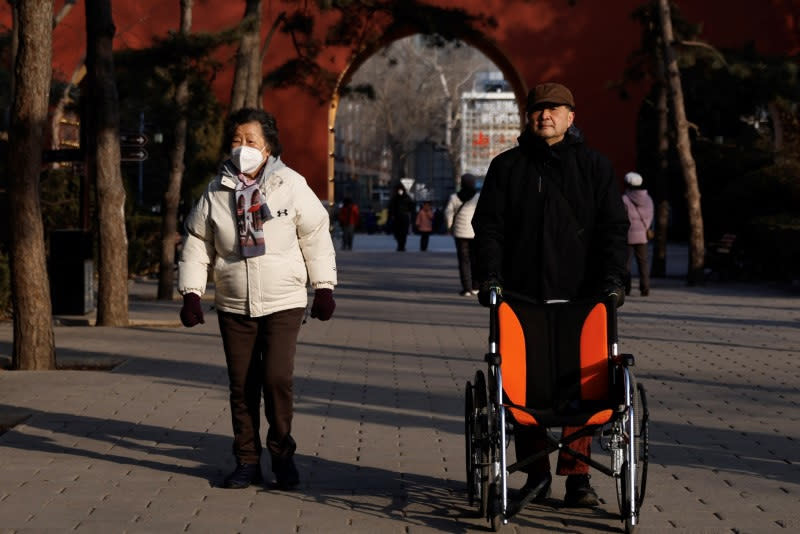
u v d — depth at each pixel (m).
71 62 34.59
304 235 6.95
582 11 38.97
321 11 25.09
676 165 45.62
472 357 12.98
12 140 11.50
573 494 6.62
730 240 26.08
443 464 7.67
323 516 6.39
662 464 7.70
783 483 7.18
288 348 6.92
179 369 11.79
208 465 7.61
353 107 93.88
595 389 6.30
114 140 15.71
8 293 16.56
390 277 26.33
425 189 96.31
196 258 7.00
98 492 6.88
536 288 6.63
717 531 6.11
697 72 28.33
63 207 22.16
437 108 83.19
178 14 35.47
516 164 6.66
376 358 12.86
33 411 9.41
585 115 39.06
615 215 6.55
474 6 39.00
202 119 20.62
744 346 14.05
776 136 37.34
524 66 39.19
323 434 8.62
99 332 15.14
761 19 38.66
